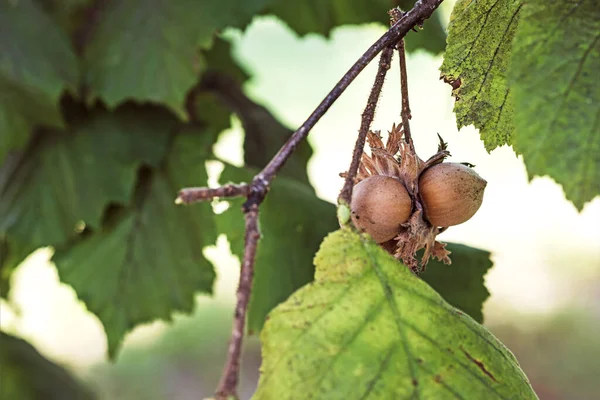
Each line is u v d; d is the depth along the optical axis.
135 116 0.80
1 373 0.88
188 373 1.67
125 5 0.76
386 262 0.49
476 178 0.53
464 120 0.53
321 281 0.49
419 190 0.53
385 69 0.50
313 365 0.48
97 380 1.63
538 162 0.46
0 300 0.94
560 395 1.57
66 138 0.79
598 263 1.98
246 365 1.64
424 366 0.48
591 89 0.46
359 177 0.54
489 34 0.52
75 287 0.77
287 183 0.72
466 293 0.64
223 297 1.89
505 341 1.73
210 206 0.75
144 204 0.78
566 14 0.47
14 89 0.73
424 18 0.50
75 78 0.74
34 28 0.74
